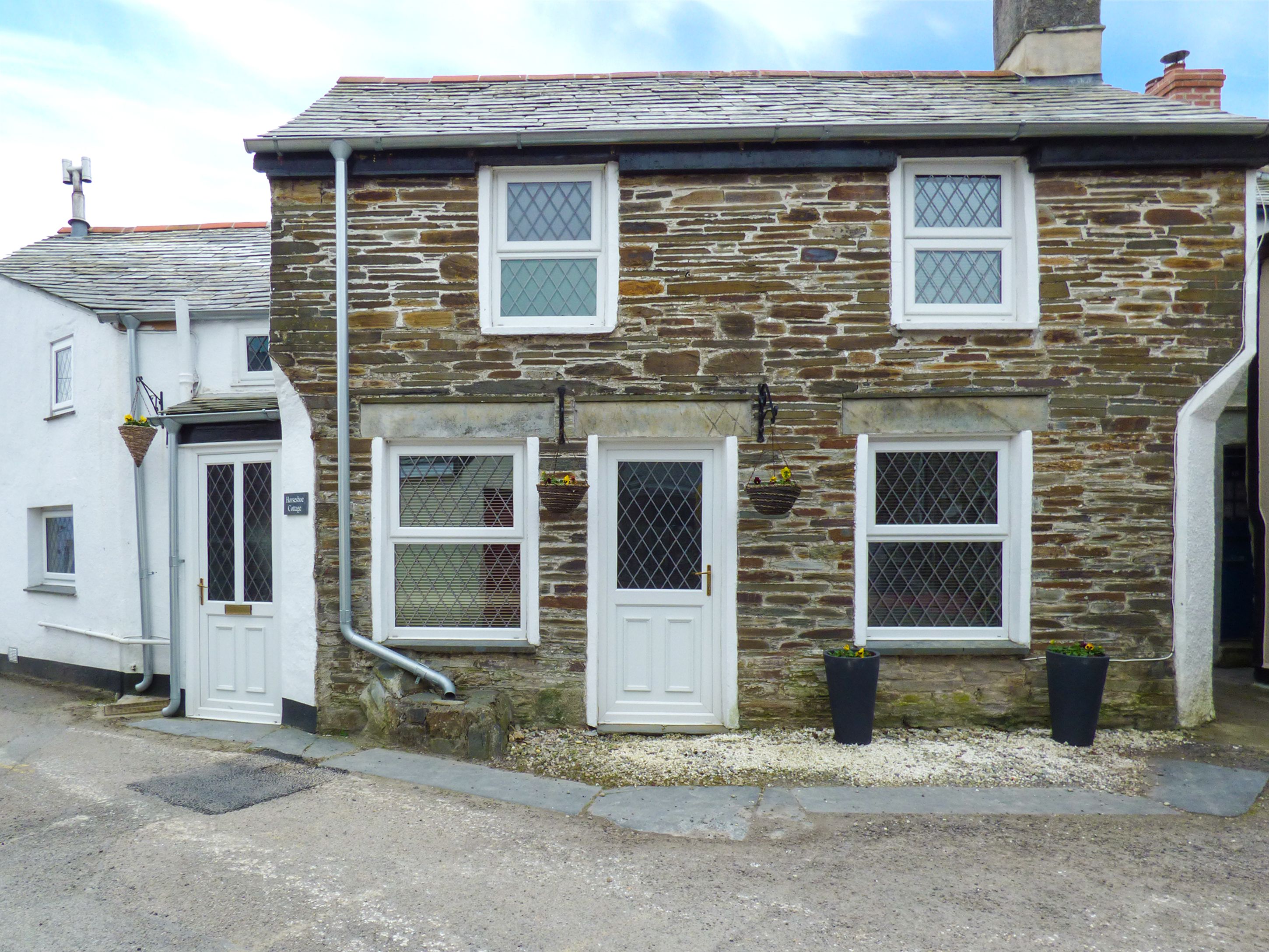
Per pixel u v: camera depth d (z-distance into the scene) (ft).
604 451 20.97
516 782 17.39
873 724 19.72
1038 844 14.52
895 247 20.59
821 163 20.34
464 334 20.81
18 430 29.48
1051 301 20.49
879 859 13.91
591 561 20.54
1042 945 11.32
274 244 20.90
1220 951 11.22
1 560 30.32
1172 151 20.16
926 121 20.39
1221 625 29.96
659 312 20.67
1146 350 20.51
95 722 22.36
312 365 20.94
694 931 11.58
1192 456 20.61
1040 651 20.56
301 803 16.19
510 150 20.48
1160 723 20.67
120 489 24.98
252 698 22.76
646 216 20.68
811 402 20.53
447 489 21.31
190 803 16.12
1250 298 20.48
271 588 22.58
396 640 20.85
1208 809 16.12
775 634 20.52
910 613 21.03
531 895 12.59
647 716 20.93
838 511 20.48
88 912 11.92
